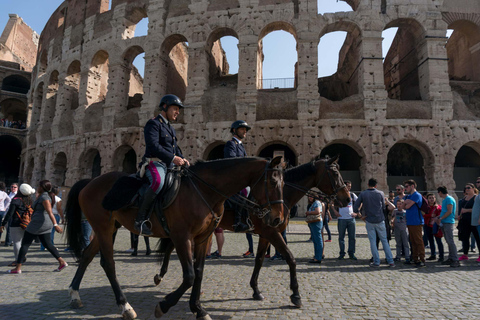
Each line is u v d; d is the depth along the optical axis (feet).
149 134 17.83
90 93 109.09
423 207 32.09
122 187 17.76
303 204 83.56
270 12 90.74
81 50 113.60
